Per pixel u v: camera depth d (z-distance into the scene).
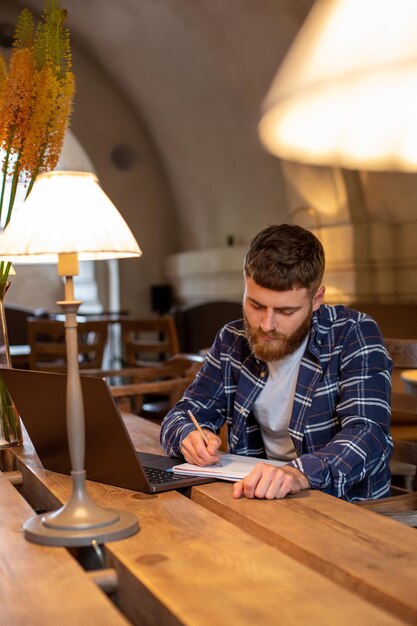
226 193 9.20
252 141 8.33
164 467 1.92
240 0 7.08
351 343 2.03
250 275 1.91
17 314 7.47
